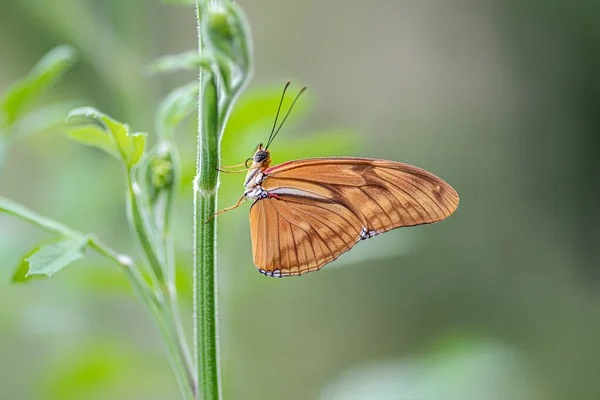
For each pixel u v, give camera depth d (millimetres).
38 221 712
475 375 812
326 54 1075
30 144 867
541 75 1081
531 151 1096
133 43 873
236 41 687
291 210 737
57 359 840
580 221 1089
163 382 851
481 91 1095
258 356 895
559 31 1062
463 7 1081
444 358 817
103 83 884
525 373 933
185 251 796
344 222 739
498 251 1085
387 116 1084
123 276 802
